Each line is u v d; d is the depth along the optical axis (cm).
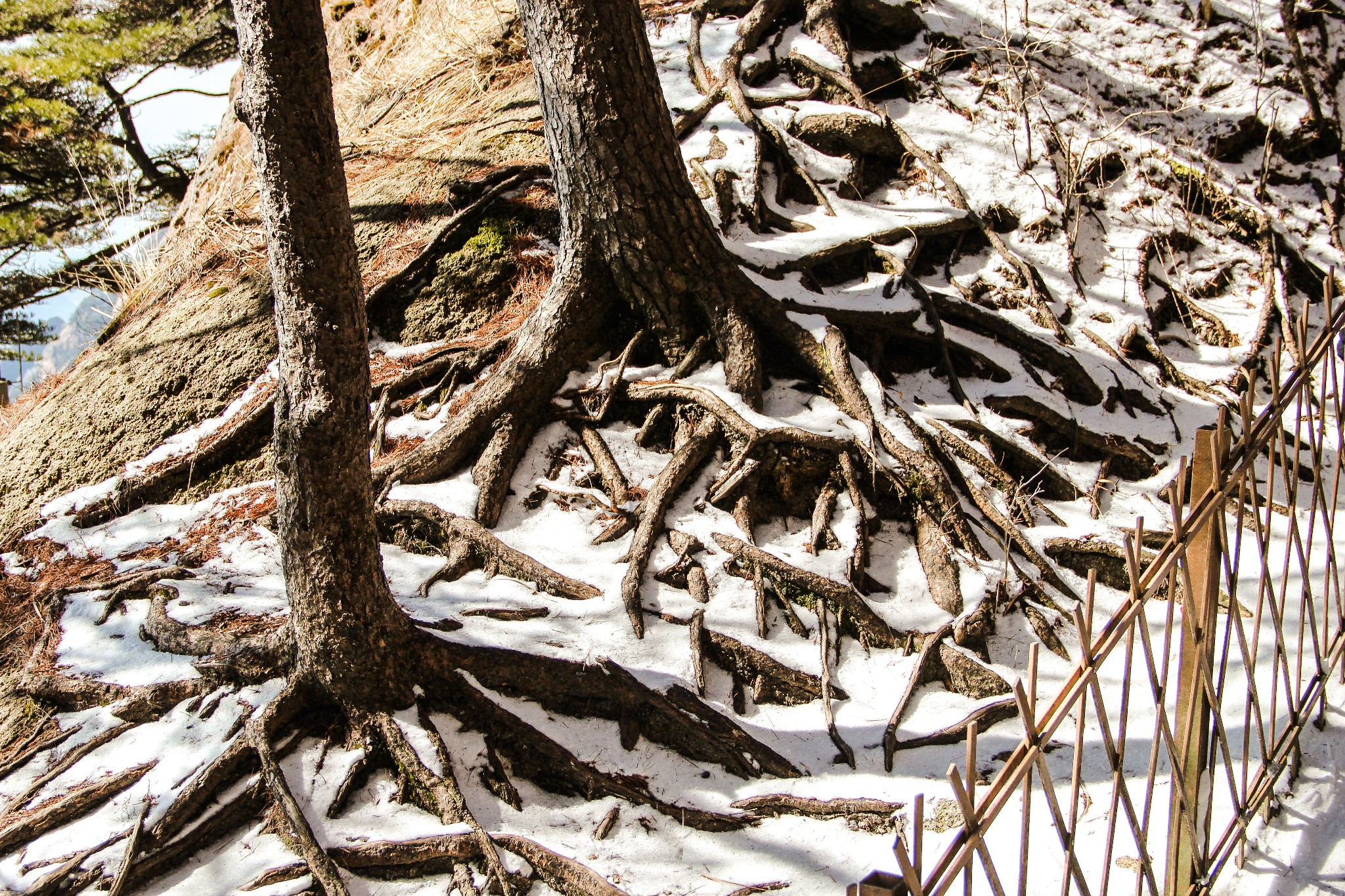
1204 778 278
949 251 586
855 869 341
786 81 645
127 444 543
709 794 374
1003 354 533
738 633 412
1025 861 216
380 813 362
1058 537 464
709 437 470
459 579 438
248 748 367
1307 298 590
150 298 656
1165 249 598
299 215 315
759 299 500
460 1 794
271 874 342
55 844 356
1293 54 637
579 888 338
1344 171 621
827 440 462
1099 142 626
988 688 408
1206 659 267
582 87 447
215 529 491
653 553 439
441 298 573
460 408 510
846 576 434
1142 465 505
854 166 611
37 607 457
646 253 480
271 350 568
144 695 395
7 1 1441
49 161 1473
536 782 379
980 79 651
